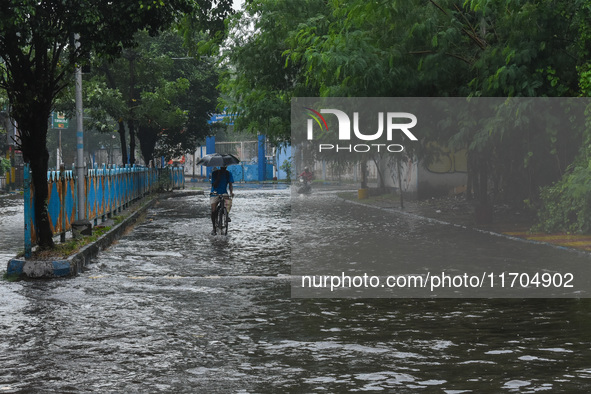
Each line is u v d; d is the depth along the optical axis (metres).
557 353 6.85
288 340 7.50
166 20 13.39
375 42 18.61
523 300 9.62
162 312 9.02
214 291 10.55
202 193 48.47
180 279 11.70
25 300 9.88
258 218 25.23
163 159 50.09
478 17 19.16
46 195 13.35
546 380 6.00
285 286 10.96
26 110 13.09
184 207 33.00
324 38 21.38
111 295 10.25
